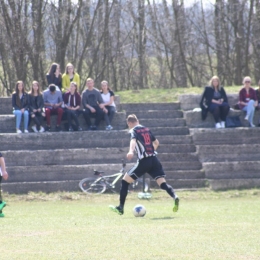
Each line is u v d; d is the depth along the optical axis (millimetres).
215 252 24156
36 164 63688
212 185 62031
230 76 119062
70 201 56719
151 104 77625
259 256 23281
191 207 48500
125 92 86312
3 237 29125
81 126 70625
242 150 66500
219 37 121438
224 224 34031
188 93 83000
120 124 71500
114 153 65000
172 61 125812
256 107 72000
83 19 115250
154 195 59281
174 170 64750
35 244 26688
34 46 100438
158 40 125812
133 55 130625
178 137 68938
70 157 64250
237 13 113812
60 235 29641
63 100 68812
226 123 71375
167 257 23156
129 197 58656
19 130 66875
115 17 118000
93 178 60969
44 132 66938
